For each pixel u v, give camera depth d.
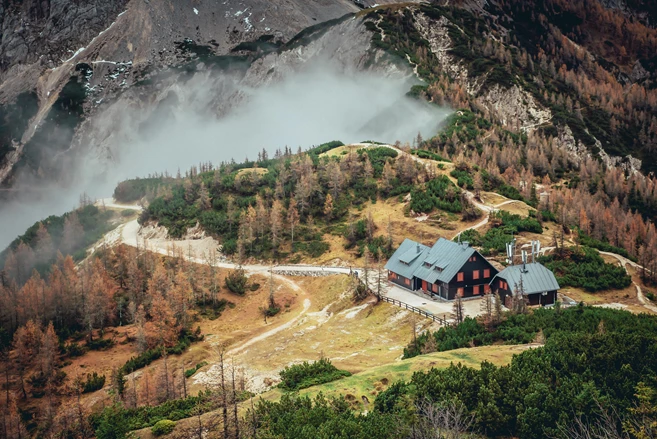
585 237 150.12
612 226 192.00
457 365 70.12
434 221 153.38
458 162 184.38
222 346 113.88
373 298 121.12
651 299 118.56
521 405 60.94
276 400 71.00
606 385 63.28
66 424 82.94
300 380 76.31
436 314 107.31
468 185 170.75
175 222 181.25
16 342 124.81
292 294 137.62
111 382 103.56
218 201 180.25
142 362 112.88
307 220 163.75
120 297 144.00
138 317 126.31
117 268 158.75
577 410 59.47
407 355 88.12
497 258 130.25
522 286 101.81
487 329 90.56
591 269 125.12
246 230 163.62
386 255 141.50
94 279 138.88
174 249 158.38
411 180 172.38
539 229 146.00
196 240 171.38
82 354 122.56
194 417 70.69
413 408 61.53
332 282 135.62
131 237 186.00
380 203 167.00
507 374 65.31
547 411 59.84
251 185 184.75
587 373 64.56
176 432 67.69
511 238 137.88
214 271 138.62
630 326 81.94
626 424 55.50
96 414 83.44
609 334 70.56
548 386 62.84
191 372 104.06
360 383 72.06
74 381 106.69
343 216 164.88
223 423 67.69
